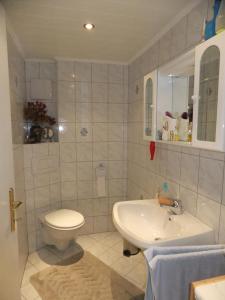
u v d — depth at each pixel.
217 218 1.22
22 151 2.18
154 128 1.66
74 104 2.55
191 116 1.38
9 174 1.31
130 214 1.72
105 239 2.65
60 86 2.48
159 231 1.58
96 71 2.57
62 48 2.16
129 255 2.28
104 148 2.71
